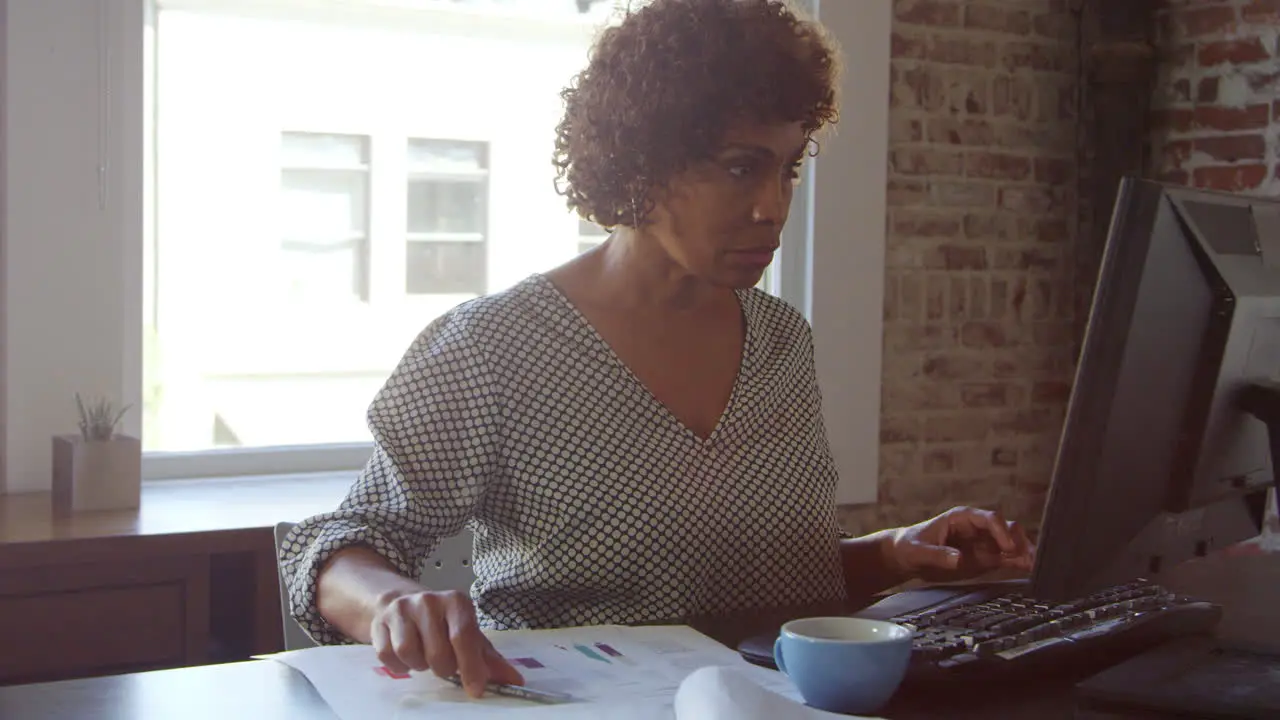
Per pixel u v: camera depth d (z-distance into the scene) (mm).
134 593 2143
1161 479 1181
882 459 3295
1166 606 1289
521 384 1470
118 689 1097
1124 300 1082
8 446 2520
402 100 3041
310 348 2988
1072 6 3436
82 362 2574
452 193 3121
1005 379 3430
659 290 1549
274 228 2932
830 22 3139
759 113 1417
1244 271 1206
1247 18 3111
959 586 1389
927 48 3277
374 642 1116
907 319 3305
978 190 3363
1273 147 3062
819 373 3189
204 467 2809
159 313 2807
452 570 1741
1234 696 1014
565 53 3178
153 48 2764
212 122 2834
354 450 2969
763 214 1444
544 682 1102
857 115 3180
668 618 1386
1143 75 3266
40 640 2084
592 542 1441
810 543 1538
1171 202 1125
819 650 1026
